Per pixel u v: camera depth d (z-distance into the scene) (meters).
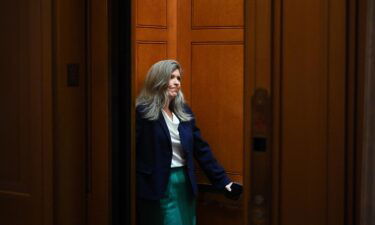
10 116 2.09
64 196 2.05
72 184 2.09
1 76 2.10
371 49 1.42
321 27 1.54
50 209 2.04
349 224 1.54
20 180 2.09
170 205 2.79
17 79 2.07
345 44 1.51
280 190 1.63
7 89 2.09
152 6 2.95
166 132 2.77
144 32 2.92
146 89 2.85
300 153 1.59
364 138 1.44
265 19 1.61
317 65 1.55
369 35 1.42
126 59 2.14
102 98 2.10
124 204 2.20
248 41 1.64
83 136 2.13
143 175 2.77
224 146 2.98
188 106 2.96
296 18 1.58
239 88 2.90
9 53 2.07
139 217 2.82
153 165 2.75
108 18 2.07
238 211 2.94
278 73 1.61
